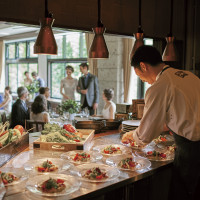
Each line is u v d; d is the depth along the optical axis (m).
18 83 11.64
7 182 1.82
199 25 4.04
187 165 2.16
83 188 1.80
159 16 3.96
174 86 2.07
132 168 2.15
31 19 2.75
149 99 2.14
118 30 3.51
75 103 4.80
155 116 2.13
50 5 2.88
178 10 4.13
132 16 3.65
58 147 2.56
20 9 2.68
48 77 9.77
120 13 3.51
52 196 1.67
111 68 6.85
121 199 2.31
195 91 2.09
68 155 2.38
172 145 2.69
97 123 3.28
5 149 2.19
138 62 2.25
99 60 7.10
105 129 3.41
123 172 2.09
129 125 3.00
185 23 4.17
